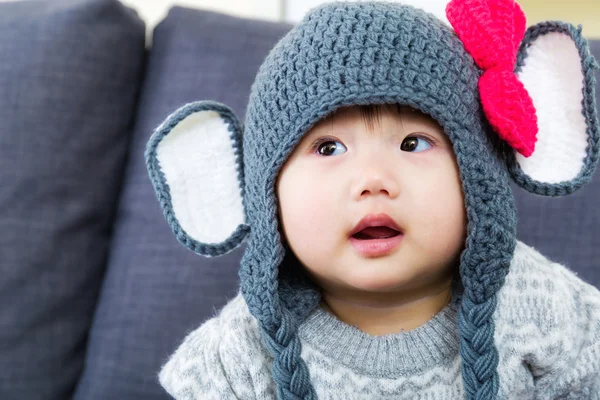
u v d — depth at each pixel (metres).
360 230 0.64
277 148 0.66
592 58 0.69
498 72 0.68
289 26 1.16
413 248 0.64
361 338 0.72
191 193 0.74
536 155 0.71
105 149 1.11
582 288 0.78
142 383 0.98
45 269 1.03
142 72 1.20
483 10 0.69
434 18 0.70
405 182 0.63
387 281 0.64
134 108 1.17
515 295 0.75
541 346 0.73
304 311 0.74
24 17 1.11
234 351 0.73
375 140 0.64
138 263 1.04
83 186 1.08
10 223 1.02
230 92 1.08
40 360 1.01
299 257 0.68
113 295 1.04
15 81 1.07
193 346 0.77
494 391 0.65
